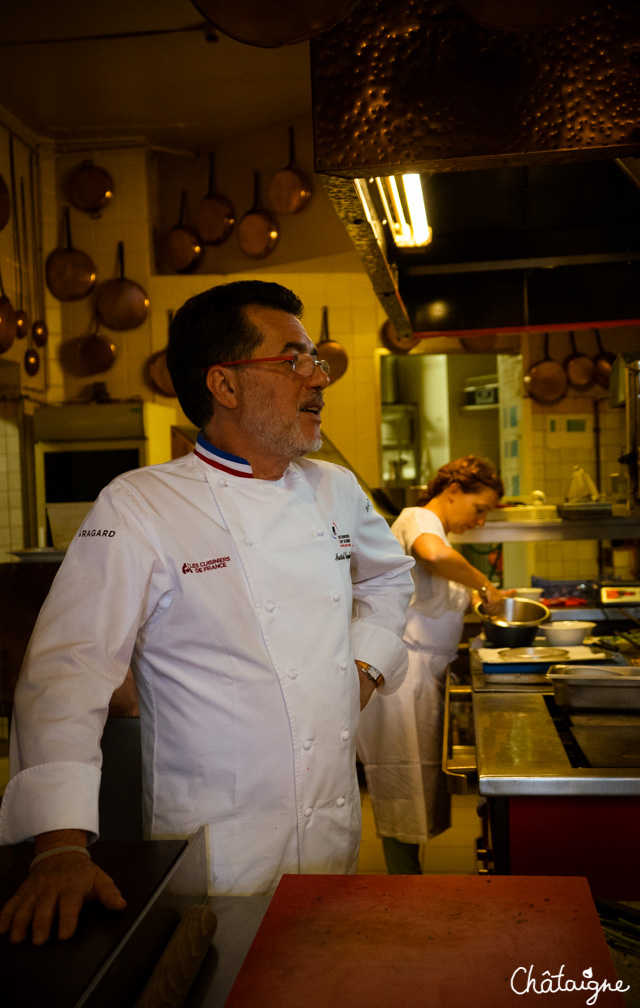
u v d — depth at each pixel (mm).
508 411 5414
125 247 5008
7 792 982
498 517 3832
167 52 4152
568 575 5148
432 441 6316
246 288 1259
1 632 2062
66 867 834
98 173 4938
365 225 1805
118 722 1566
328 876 948
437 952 782
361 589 1556
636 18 1408
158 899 817
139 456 4375
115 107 4691
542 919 839
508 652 2346
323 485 1410
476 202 2416
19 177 4766
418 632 2641
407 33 1452
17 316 4469
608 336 5055
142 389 4977
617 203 2424
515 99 1438
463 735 2010
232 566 1201
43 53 4129
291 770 1188
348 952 789
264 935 822
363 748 2629
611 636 2824
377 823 2609
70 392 5023
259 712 1176
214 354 1234
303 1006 710
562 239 2637
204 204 5027
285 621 1215
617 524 3604
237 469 1265
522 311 2846
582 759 1551
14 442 4465
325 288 4961
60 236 5043
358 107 1471
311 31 1228
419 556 2613
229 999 723
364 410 4973
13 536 4516
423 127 1461
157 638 1212
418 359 6359
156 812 1207
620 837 1372
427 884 921
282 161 4980
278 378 1225
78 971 689
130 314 4938
